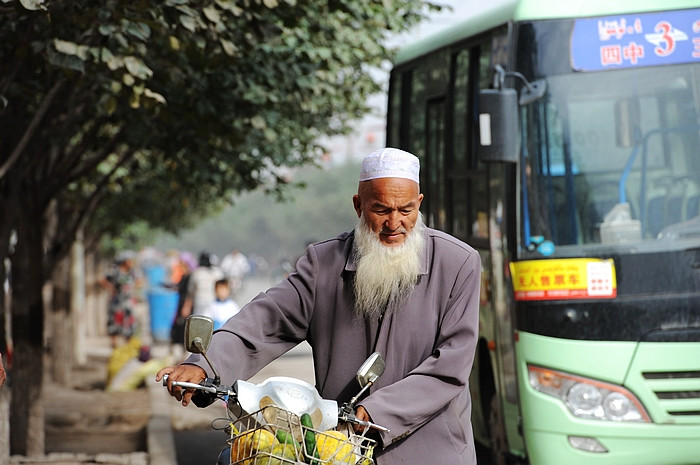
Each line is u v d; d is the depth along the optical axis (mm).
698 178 8633
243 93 10344
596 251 8422
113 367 19344
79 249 23812
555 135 8719
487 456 10727
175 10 7582
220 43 8469
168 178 17000
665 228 8508
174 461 11867
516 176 8680
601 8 8875
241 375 4668
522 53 8875
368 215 4621
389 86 13148
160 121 11617
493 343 9312
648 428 8156
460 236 10422
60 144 12602
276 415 4109
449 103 10883
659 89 8797
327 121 14641
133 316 27672
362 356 4762
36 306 12562
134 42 7582
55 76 9672
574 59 8820
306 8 9445
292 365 24109
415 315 4703
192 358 4492
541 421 8312
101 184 14852
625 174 8656
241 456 4031
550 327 8352
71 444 14172
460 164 10531
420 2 12258
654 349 8227
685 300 8305
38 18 7680
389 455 4656
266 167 14391
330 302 4801
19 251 12586
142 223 31969
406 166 4586
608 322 8289
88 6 7586
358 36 11375
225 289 17375
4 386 9391
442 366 4562
